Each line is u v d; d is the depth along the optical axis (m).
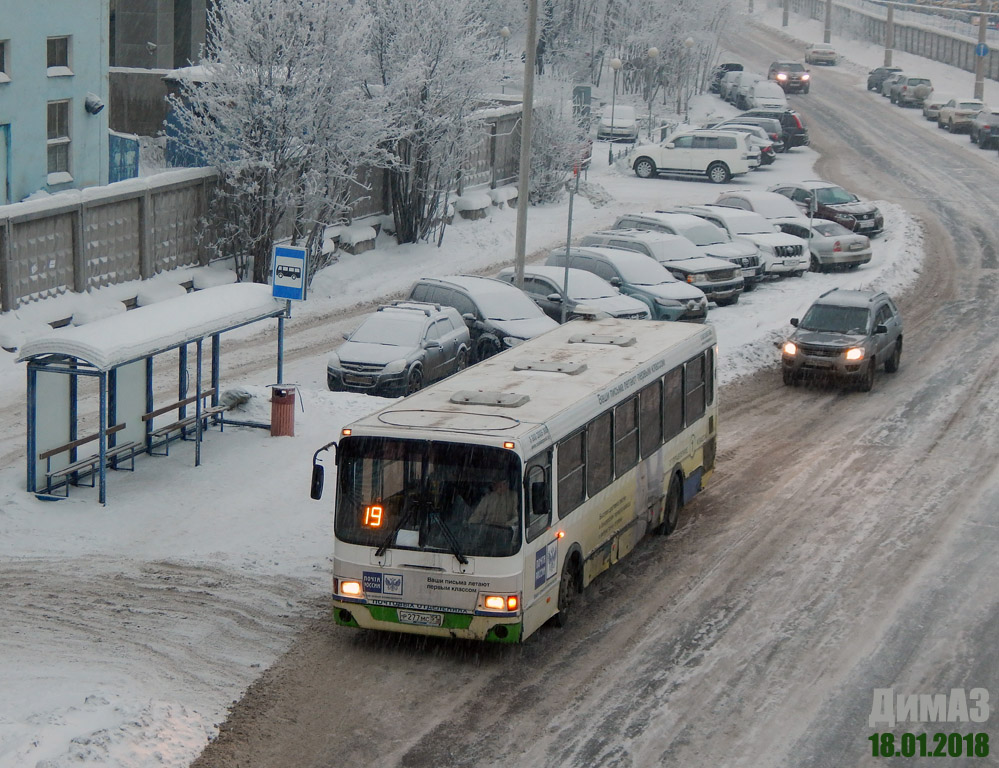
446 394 13.34
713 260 30.05
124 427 16.95
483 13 58.81
